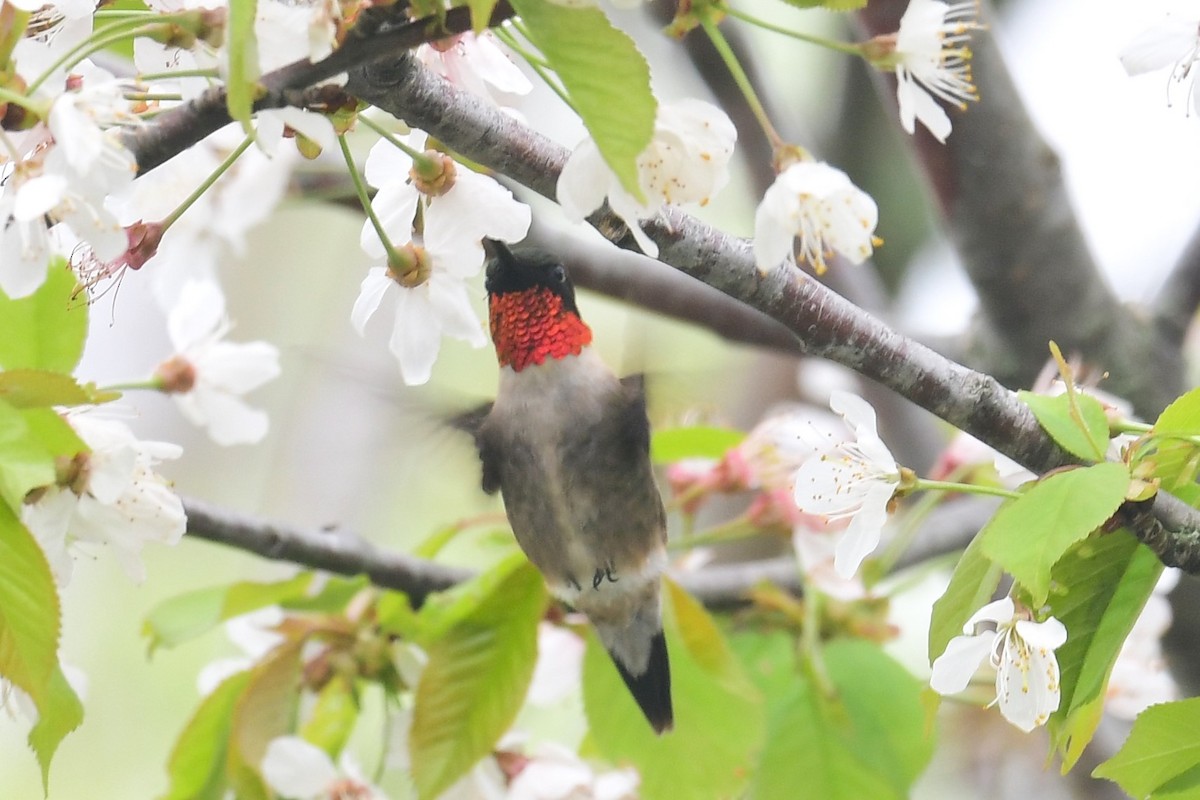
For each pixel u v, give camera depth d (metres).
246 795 5.00
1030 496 3.26
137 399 8.45
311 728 5.42
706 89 7.12
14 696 3.44
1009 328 6.91
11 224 3.36
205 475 8.71
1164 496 3.46
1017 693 3.35
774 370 8.63
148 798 8.59
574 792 5.08
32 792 8.59
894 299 9.06
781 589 6.03
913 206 8.92
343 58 3.02
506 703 4.93
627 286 6.94
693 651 5.11
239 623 5.48
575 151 3.18
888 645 6.21
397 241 4.07
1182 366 6.91
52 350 4.29
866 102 8.71
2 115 3.16
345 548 5.33
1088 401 3.65
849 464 3.71
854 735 5.40
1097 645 3.49
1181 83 3.52
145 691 8.87
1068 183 6.71
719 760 5.23
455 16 2.96
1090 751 7.48
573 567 5.07
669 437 5.74
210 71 3.19
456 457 5.26
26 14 3.14
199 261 5.70
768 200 3.28
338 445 7.88
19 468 3.06
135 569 3.78
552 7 2.78
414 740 4.89
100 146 3.11
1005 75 6.60
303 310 8.90
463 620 5.00
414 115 3.40
